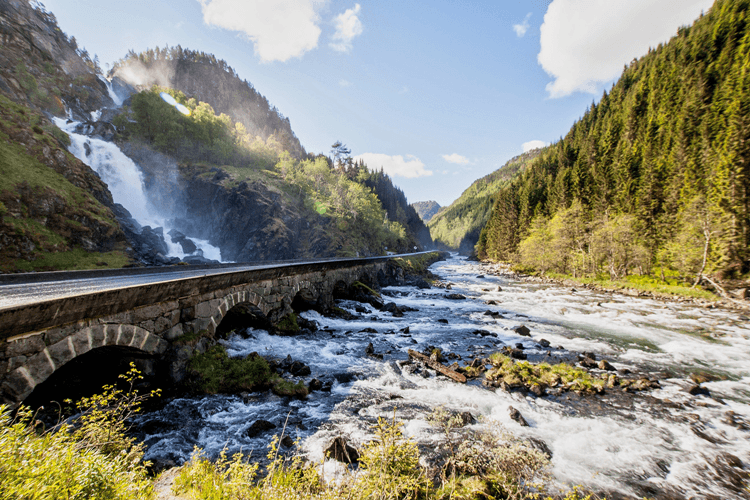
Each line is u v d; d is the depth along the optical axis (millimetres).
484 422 11289
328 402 12438
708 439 10812
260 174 120875
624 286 48125
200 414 10828
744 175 42406
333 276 30969
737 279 41125
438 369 15938
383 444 5340
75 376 10930
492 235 123688
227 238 91562
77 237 42781
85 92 109625
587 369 17094
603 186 70750
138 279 17750
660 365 18062
